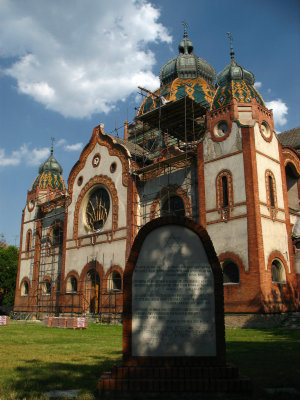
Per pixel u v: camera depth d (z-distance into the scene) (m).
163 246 8.55
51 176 48.16
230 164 25.58
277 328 21.23
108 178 34.69
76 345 14.89
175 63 44.19
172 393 7.00
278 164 27.06
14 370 9.47
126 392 7.07
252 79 28.45
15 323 31.72
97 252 34.09
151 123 35.09
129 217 31.61
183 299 8.20
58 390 7.48
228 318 23.22
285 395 6.72
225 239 24.70
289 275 24.97
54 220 42.44
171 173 30.25
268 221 24.52
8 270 53.41
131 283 8.34
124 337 7.97
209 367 7.46
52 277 40.34
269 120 27.25
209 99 39.81
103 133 36.28
